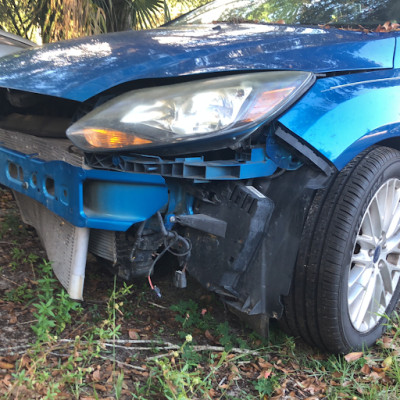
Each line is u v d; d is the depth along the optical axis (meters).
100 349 2.03
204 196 2.00
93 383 1.82
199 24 3.05
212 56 2.04
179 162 1.80
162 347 2.12
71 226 2.06
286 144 1.91
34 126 2.29
